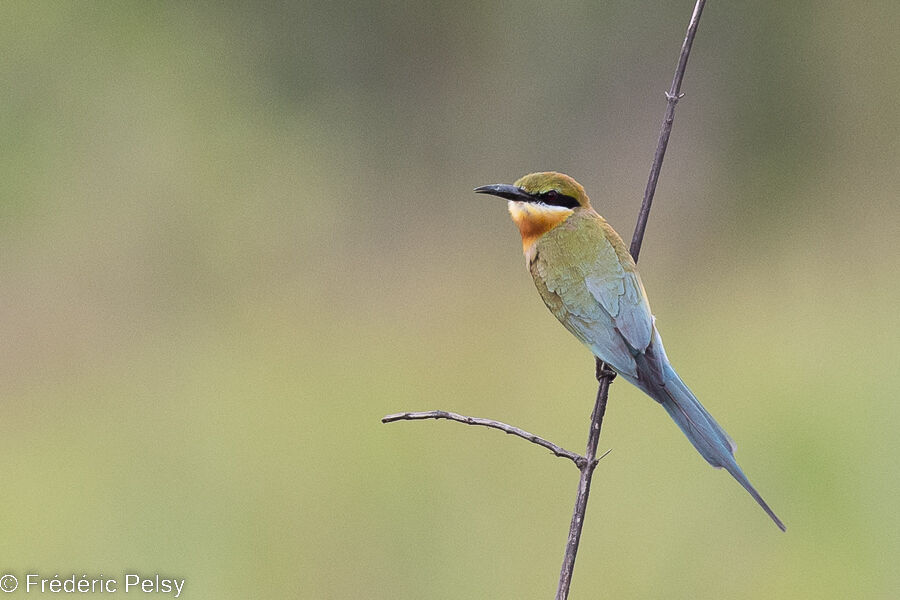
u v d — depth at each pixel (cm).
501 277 1345
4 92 1656
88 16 1703
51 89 1670
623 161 1803
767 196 1744
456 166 1880
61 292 1467
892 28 1733
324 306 1313
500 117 1872
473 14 1864
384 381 1045
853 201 1552
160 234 1627
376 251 1553
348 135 1877
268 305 1338
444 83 1897
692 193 1759
